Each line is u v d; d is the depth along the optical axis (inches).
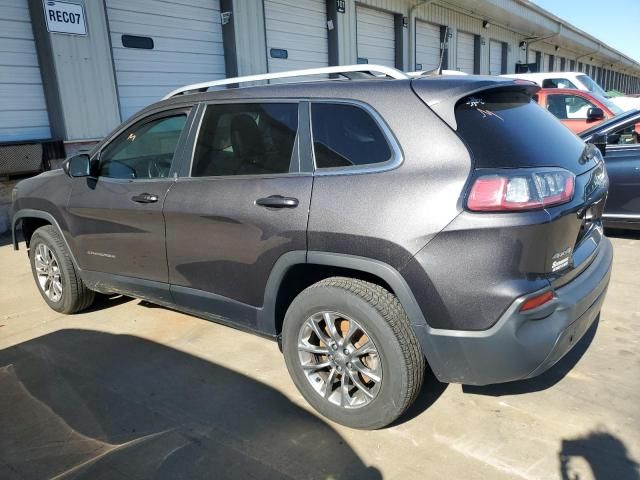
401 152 99.5
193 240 127.4
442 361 97.6
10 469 101.5
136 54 354.6
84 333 161.5
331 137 108.6
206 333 158.6
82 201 154.8
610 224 233.0
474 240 91.0
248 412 117.3
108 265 153.3
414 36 626.8
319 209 104.9
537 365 94.4
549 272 95.7
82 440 109.5
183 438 109.0
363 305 100.7
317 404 113.0
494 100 109.0
